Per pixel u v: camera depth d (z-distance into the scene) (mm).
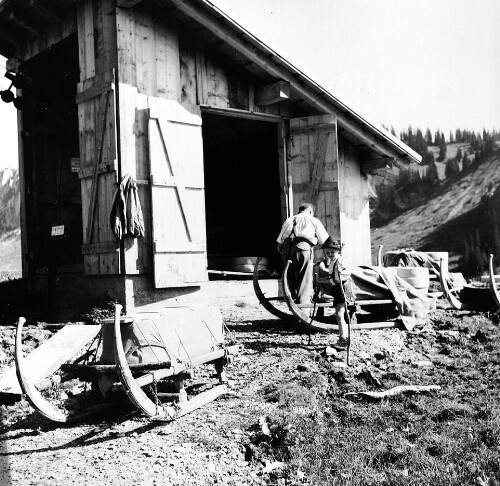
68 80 13367
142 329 5383
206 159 17906
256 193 17234
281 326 9227
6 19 11984
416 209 64000
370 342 7980
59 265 11984
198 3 9945
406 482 4129
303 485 4148
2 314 10281
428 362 7250
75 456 4645
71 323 9242
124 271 9477
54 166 13133
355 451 4668
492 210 53625
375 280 9172
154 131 9852
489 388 6145
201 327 6152
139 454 4633
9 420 5695
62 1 10672
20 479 4215
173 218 10031
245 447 4742
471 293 10273
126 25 9750
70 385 6477
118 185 9453
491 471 4293
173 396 5539
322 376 6395
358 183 14023
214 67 11008
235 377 6613
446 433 4996
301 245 8656
